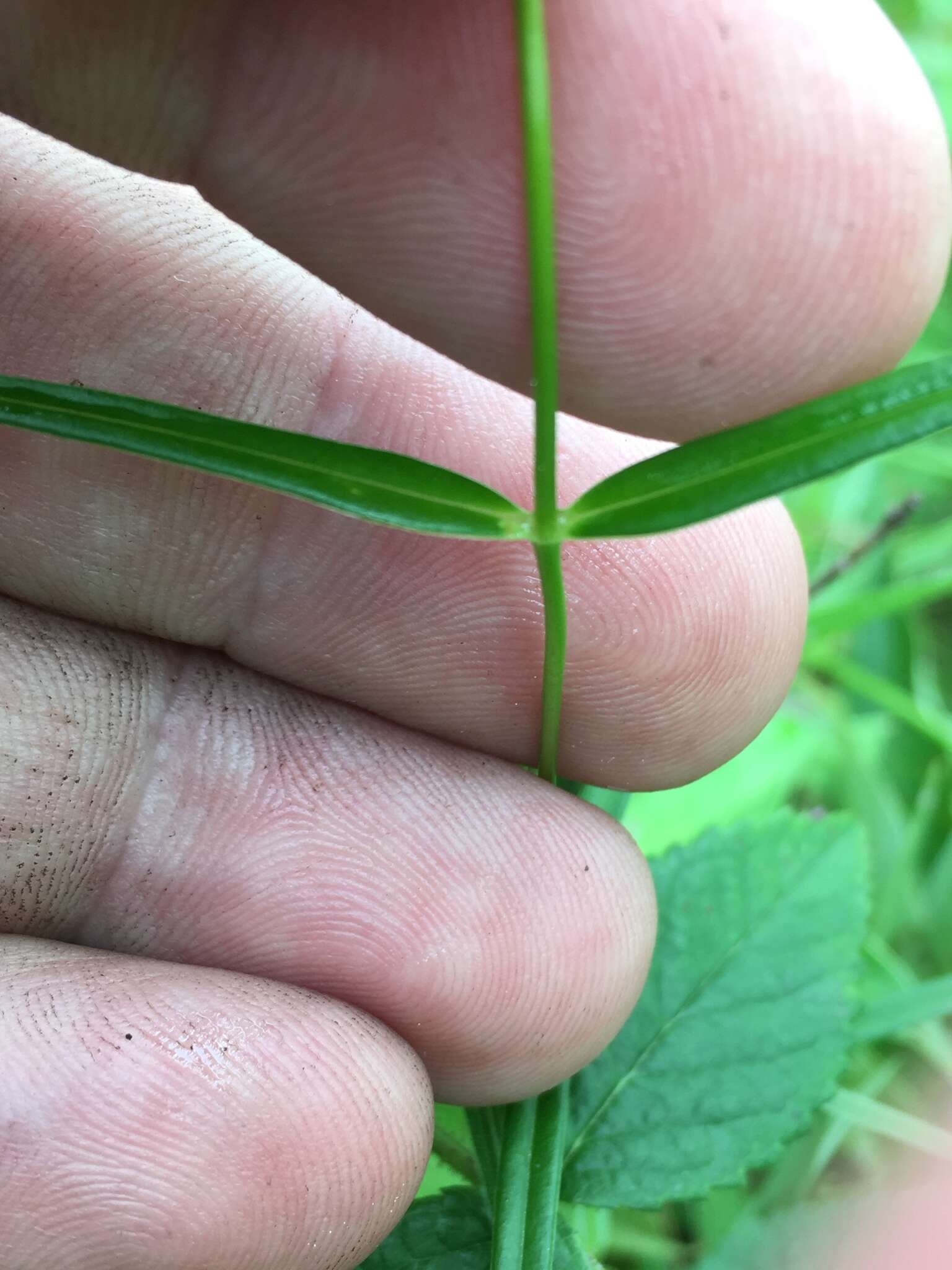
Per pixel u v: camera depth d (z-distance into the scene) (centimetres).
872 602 8
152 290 5
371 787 6
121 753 6
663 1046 6
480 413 5
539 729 6
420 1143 5
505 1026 5
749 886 6
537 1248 5
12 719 6
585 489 5
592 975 5
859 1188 8
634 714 6
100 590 6
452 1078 6
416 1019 5
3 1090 5
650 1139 6
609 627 5
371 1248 5
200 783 6
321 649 6
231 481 5
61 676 6
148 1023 5
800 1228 7
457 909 5
